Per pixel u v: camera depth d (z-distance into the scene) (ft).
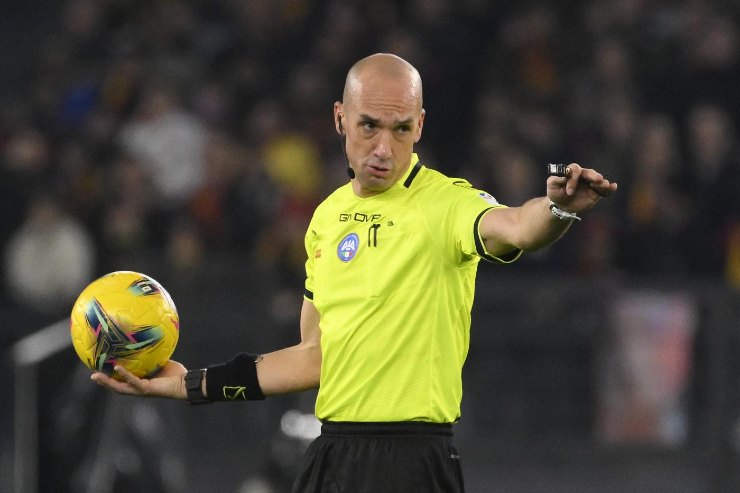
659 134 143.13
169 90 147.33
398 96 49.37
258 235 139.95
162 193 142.61
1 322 115.96
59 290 134.51
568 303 122.21
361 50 154.51
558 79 150.71
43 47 179.52
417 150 149.59
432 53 152.97
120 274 55.31
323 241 52.01
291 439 96.73
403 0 157.28
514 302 122.21
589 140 144.66
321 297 51.55
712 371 120.16
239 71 155.74
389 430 50.11
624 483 120.78
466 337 51.70
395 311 49.98
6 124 152.66
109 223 137.39
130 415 97.35
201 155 144.77
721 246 139.03
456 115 153.07
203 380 55.21
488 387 121.70
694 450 120.47
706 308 120.78
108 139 146.00
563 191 43.93
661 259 136.77
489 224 47.73
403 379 49.90
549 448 121.49
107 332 53.83
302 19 158.92
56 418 88.48
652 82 152.76
